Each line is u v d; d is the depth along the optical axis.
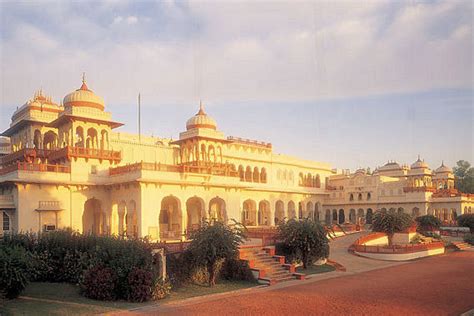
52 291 17.25
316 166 64.38
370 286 19.73
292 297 17.38
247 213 53.53
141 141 45.06
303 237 25.16
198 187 35.41
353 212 63.41
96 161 34.81
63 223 32.56
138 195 31.62
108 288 16.44
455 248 37.16
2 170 33.50
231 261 21.52
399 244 34.53
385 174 73.69
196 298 17.42
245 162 52.47
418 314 14.35
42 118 37.22
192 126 41.47
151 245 18.62
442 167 77.62
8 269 15.38
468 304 15.79
